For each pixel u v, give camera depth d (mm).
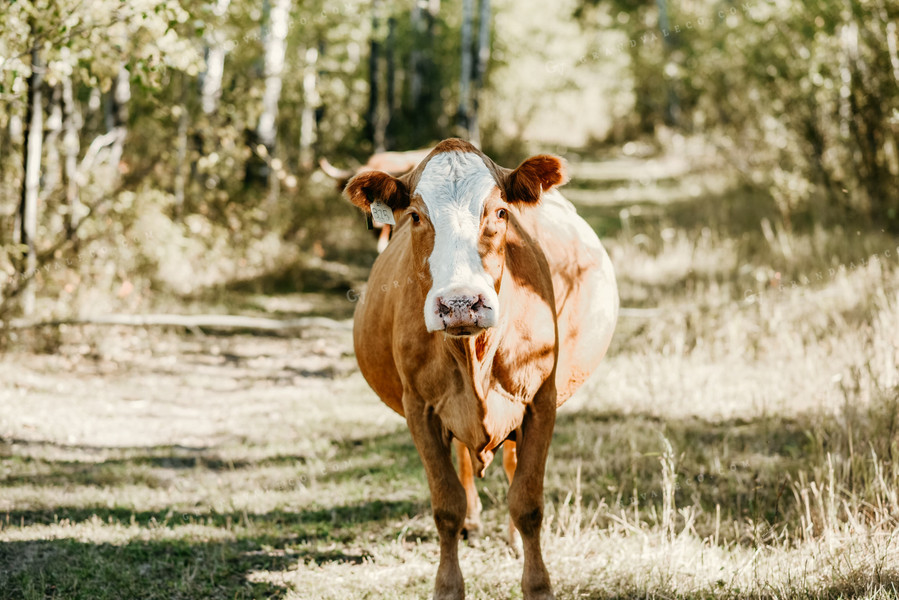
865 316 7211
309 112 18375
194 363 8781
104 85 7496
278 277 12445
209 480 5664
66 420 6691
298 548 4578
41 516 4941
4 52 6918
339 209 15656
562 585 3953
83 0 6887
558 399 4203
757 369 7230
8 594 3984
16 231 8508
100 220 10352
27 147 8367
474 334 2992
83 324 8656
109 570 4262
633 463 5262
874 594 3420
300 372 8617
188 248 11727
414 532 4754
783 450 5633
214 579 4230
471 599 3906
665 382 6973
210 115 12375
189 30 10602
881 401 5359
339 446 6316
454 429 3459
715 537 4262
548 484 5180
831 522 4219
